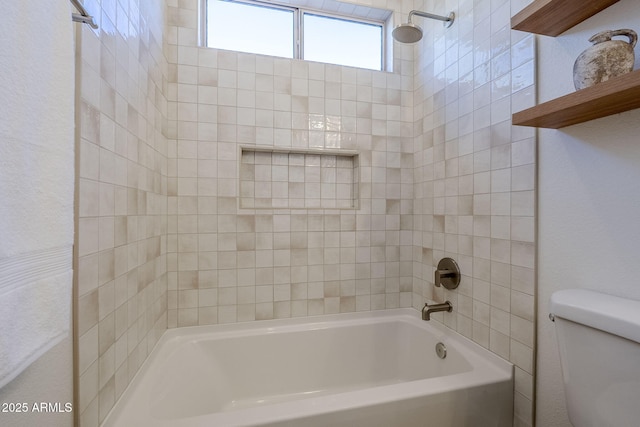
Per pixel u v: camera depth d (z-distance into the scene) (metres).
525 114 0.87
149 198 1.20
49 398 0.60
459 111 1.41
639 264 0.74
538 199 1.01
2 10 0.40
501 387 1.08
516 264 1.09
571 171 0.91
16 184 0.43
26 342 0.45
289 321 1.64
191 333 1.50
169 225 1.48
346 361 1.65
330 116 1.70
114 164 0.88
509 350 1.12
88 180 0.73
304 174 1.75
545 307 0.99
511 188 1.11
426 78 1.68
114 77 0.87
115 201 0.88
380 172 1.78
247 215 1.57
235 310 1.56
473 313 1.31
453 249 1.45
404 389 1.02
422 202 1.72
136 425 0.86
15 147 0.42
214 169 1.53
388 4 1.82
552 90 0.95
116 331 0.90
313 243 1.67
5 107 0.40
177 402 1.15
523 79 1.06
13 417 0.51
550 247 0.97
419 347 1.62
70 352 0.67
